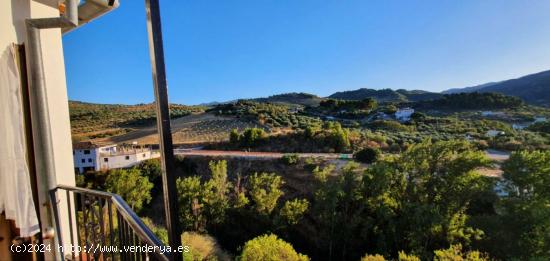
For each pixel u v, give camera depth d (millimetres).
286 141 31984
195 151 29266
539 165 14523
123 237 1552
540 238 12617
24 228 1643
